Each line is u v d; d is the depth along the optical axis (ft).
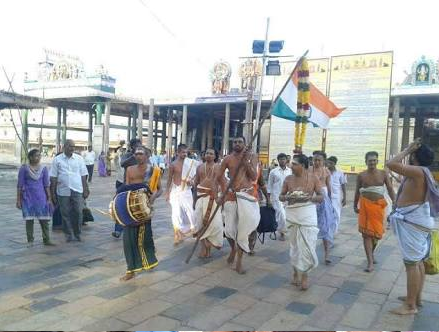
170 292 15.39
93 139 84.23
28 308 13.50
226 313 13.67
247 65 72.84
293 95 28.73
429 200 13.97
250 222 17.88
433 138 77.15
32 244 21.76
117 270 17.78
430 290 16.87
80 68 86.02
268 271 18.61
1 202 34.99
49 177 22.33
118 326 12.39
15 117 122.11
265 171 59.36
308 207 16.10
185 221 23.11
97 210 33.42
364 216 19.35
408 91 59.67
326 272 18.99
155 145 102.63
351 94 56.49
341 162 57.11
